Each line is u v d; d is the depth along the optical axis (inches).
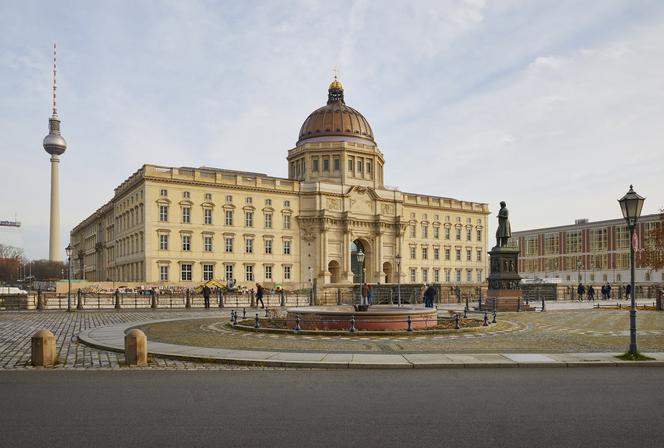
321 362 639.1
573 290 2573.8
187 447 336.2
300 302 2293.3
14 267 6318.9
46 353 641.6
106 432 367.2
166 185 3270.2
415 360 660.7
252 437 355.6
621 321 1277.1
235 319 1159.0
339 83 4564.5
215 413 417.7
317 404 447.8
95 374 591.2
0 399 466.3
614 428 379.2
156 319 1378.0
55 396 478.0
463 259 4729.3
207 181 3405.5
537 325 1167.0
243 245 3548.2
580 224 5349.4
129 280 3535.9
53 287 3346.5
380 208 4136.3
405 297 2436.0
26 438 354.0
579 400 464.1
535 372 605.6
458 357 685.9
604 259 5054.1
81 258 4817.9
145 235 3184.1
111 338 883.4
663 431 372.2
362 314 989.2
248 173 4143.7
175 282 3184.1
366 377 573.9
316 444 341.7
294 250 3774.6
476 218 4864.7
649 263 3344.0
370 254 4082.2
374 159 4261.8
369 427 379.2
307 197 3821.4
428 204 4483.3
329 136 4188.0
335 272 3956.7
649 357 684.7
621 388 515.8
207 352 724.7
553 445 341.7
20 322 1279.5
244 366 646.5
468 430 372.8
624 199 728.3
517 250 1710.1
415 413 418.0
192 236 3348.9
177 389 509.0
